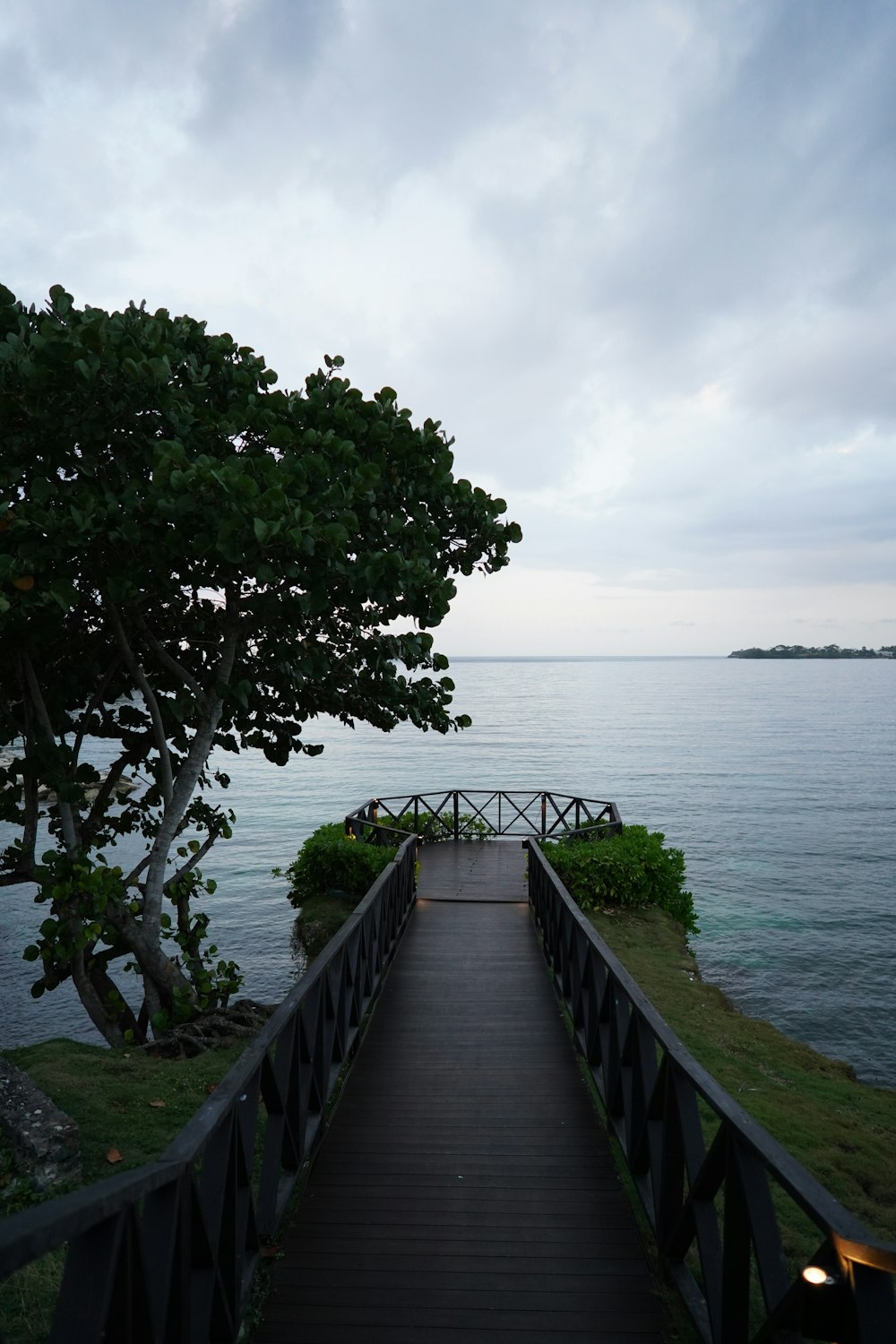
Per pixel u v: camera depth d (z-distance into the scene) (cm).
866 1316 214
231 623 859
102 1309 206
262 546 663
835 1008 1507
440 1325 363
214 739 1009
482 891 1418
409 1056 707
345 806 4234
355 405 839
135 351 687
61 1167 505
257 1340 353
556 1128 568
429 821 1898
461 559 954
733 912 2217
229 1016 814
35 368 652
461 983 922
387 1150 536
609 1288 391
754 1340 277
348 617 923
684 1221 369
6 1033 1263
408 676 959
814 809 4162
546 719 11119
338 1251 419
